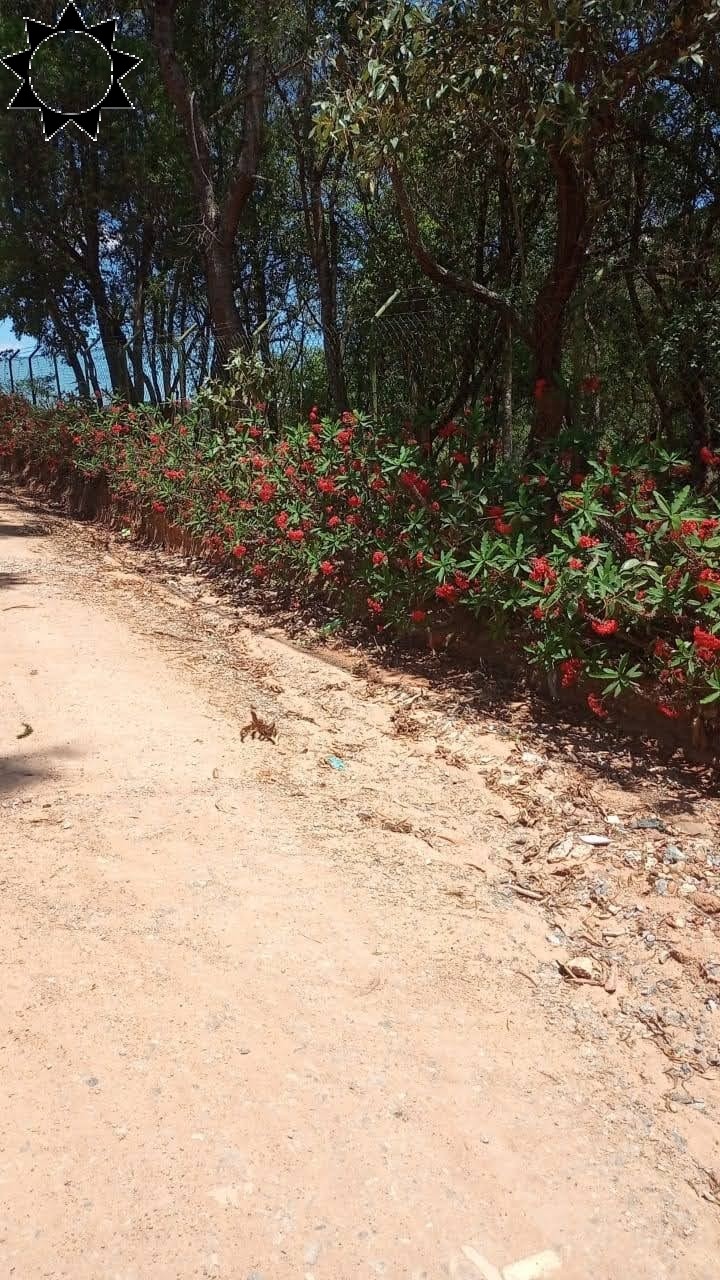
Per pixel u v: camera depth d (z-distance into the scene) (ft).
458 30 15.67
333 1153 6.05
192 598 23.41
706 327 18.40
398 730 14.57
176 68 31.07
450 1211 5.70
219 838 10.32
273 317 35.06
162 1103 6.35
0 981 7.54
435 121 17.83
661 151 19.99
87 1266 5.15
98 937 8.24
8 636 17.90
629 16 14.16
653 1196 6.03
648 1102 6.95
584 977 8.45
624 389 21.70
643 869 10.40
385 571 17.85
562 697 14.99
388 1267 5.29
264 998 7.59
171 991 7.57
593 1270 5.42
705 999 8.27
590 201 18.07
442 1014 7.64
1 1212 5.43
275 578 23.02
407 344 26.48
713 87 17.78
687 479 18.21
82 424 37.09
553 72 16.26
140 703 14.70
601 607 13.85
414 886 9.77
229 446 25.81
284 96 30.40
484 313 24.53
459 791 12.41
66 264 46.06
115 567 26.84
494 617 15.35
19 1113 6.18
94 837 10.10
